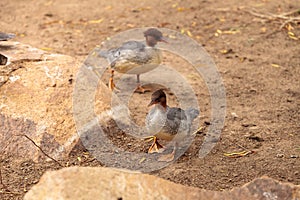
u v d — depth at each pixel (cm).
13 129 1091
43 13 2106
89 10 2130
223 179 1009
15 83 1139
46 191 726
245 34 1858
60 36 1866
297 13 1981
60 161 1070
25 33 1897
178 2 2189
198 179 1008
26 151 1077
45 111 1107
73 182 732
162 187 756
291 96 1411
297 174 1019
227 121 1262
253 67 1605
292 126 1237
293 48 1742
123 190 735
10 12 2128
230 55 1698
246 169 1043
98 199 717
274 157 1087
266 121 1263
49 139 1086
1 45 1268
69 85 1156
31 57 1196
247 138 1175
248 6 2097
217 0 2191
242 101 1382
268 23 1934
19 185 995
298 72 1568
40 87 1138
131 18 2030
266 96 1412
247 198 781
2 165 1053
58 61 1196
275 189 793
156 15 2055
